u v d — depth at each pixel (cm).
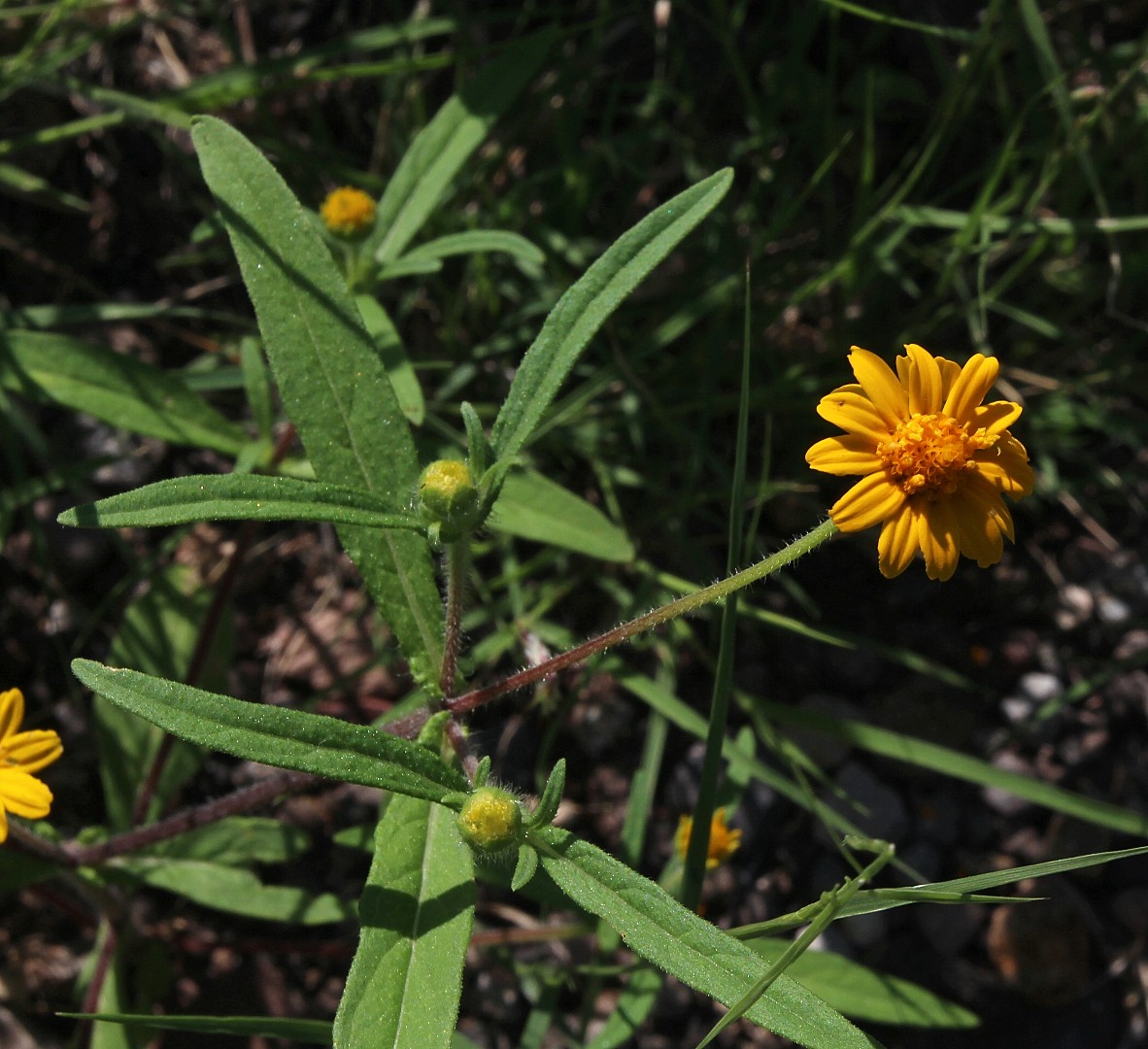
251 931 34
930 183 38
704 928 24
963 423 25
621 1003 31
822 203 37
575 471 36
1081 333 37
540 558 34
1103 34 38
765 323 35
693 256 36
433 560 27
